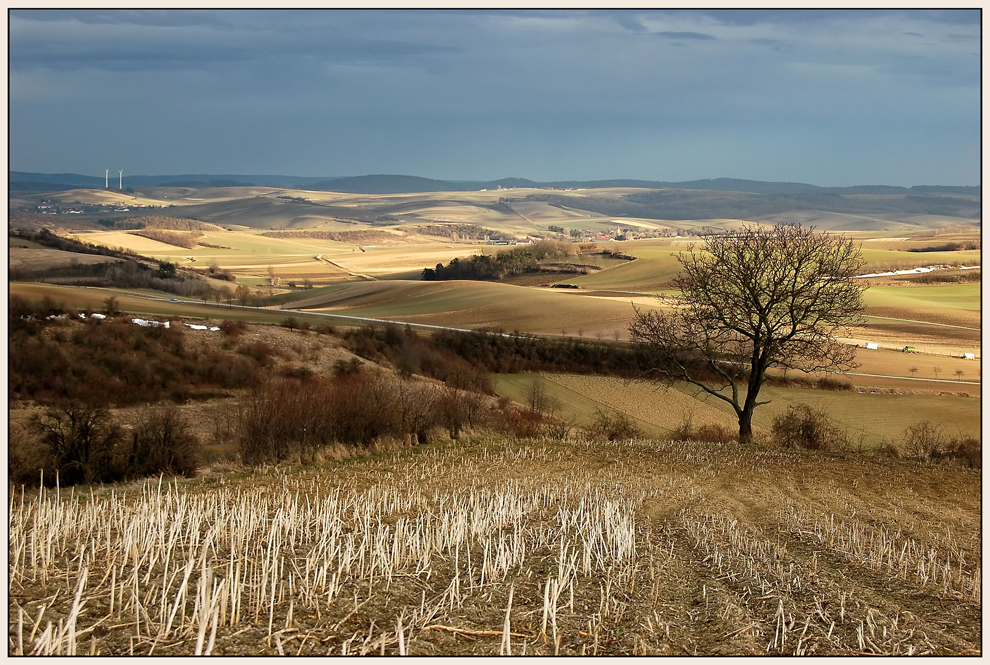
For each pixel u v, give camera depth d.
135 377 43.47
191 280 127.31
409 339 64.31
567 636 8.16
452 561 10.81
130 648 7.34
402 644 7.24
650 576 10.38
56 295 73.69
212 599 8.25
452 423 27.94
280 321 79.06
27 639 7.54
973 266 132.00
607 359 64.81
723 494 17.27
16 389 38.75
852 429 43.94
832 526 13.89
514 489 16.67
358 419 24.58
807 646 8.05
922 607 9.52
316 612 8.62
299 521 12.73
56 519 11.62
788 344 29.67
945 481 19.75
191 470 21.44
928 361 68.88
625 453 23.52
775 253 29.59
